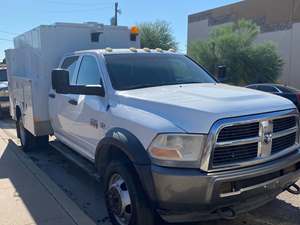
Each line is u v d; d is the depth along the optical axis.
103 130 4.80
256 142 3.86
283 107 4.18
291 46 39.66
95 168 5.46
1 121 14.21
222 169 3.69
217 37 33.31
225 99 4.04
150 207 4.03
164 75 5.31
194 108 3.80
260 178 3.92
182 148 3.69
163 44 38.34
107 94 4.88
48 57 7.07
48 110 7.22
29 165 7.26
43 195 5.60
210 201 3.65
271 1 41.94
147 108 4.18
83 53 5.91
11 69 9.66
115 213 4.51
